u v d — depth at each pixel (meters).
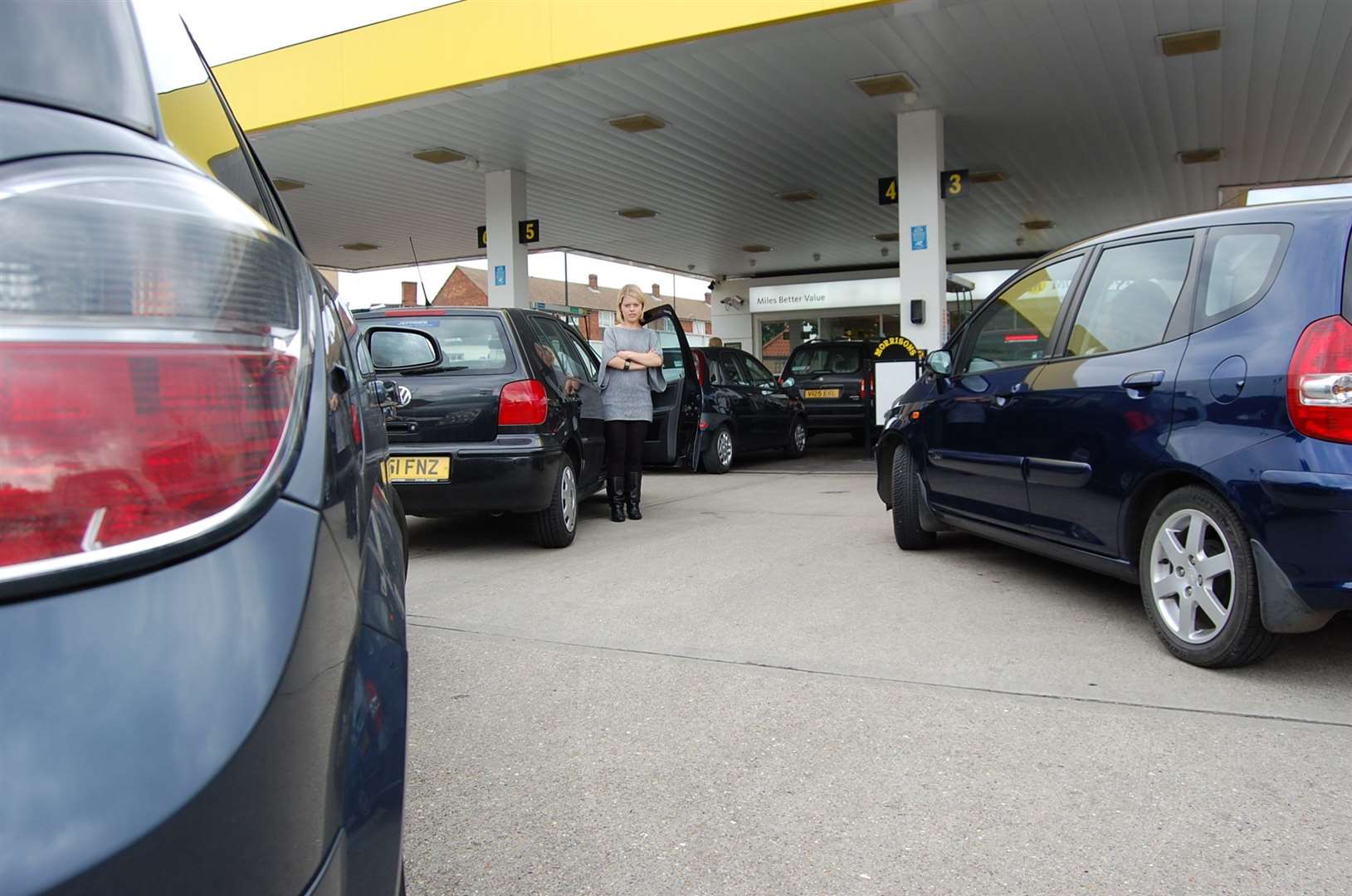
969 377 5.30
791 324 28.36
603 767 2.96
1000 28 9.55
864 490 9.47
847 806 2.67
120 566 0.91
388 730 1.22
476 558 6.21
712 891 2.27
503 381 5.98
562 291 70.56
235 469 1.03
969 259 26.38
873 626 4.37
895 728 3.20
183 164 1.18
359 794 1.13
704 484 10.48
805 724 3.26
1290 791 2.68
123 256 1.01
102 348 0.96
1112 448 3.98
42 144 1.00
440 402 5.95
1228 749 2.96
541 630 4.45
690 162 14.76
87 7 1.14
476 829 2.59
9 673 0.83
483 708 3.48
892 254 25.22
